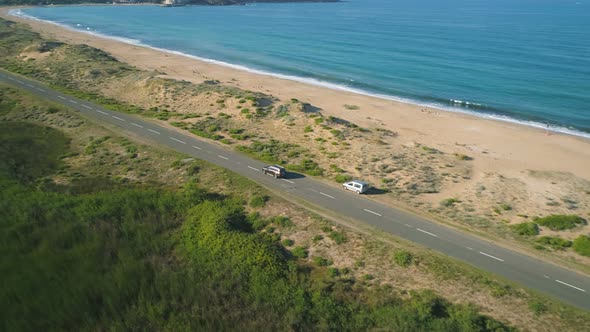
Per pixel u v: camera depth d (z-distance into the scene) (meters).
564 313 24.84
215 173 43.81
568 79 101.50
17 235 31.83
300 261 30.50
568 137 66.12
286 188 41.09
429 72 110.62
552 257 30.80
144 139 53.25
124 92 76.44
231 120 62.03
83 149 51.00
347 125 62.34
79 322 24.91
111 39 160.00
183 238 32.81
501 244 32.41
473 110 80.81
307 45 153.25
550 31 183.50
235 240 31.48
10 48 110.00
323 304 25.73
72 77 84.44
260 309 25.41
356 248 31.45
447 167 49.25
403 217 36.19
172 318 24.95
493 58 127.12
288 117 61.81
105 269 28.95
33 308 25.47
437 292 26.84
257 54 136.62
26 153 49.12
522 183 45.62
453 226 34.94
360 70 113.62
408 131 65.62
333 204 38.12
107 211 35.38
